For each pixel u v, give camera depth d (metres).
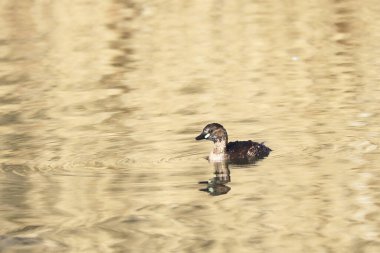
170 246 14.08
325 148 19.81
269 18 37.06
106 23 37.69
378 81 26.95
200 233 14.67
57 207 16.22
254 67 29.70
